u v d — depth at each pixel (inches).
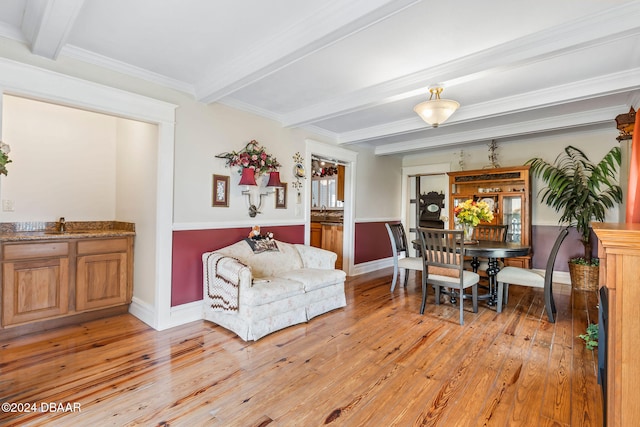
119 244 127.6
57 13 70.8
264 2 73.4
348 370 88.3
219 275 116.1
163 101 115.0
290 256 145.6
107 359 92.6
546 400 74.9
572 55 93.8
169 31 86.0
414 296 161.9
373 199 228.2
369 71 107.3
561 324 122.5
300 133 171.0
